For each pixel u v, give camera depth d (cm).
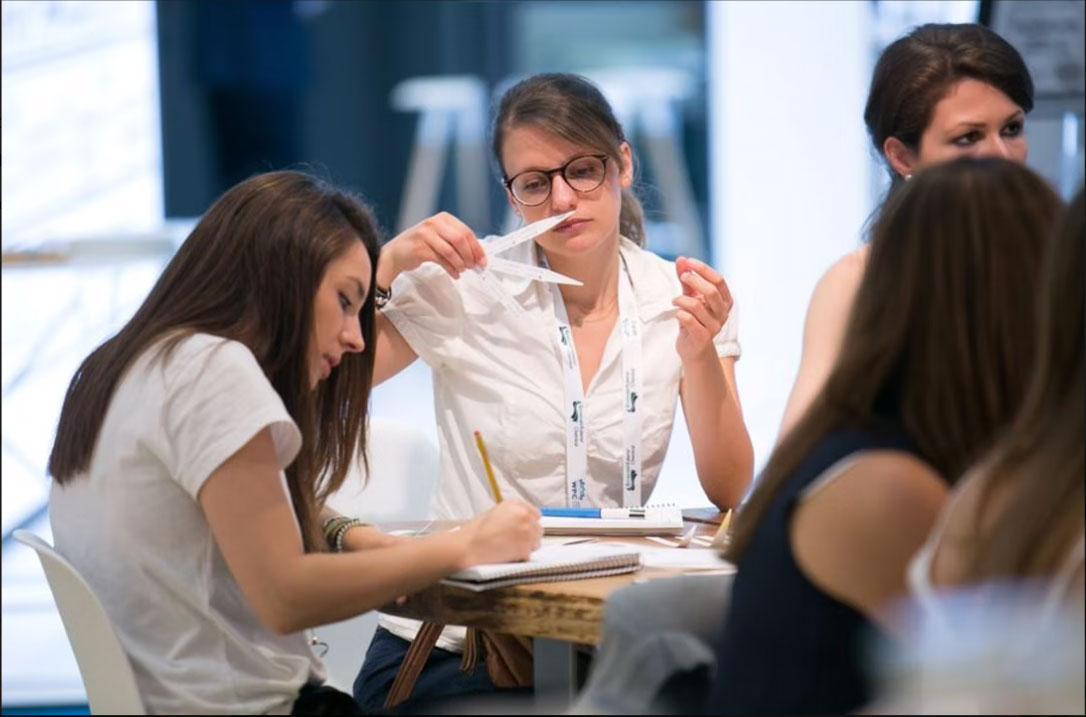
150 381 423
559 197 551
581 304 586
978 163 338
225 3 1527
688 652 363
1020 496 306
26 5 1063
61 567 405
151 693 420
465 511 570
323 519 493
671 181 1541
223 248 441
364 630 611
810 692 330
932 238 330
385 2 1597
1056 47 798
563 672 433
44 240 1052
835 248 1333
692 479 1055
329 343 446
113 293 1055
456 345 573
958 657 310
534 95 560
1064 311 306
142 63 1113
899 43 532
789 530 333
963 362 327
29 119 1070
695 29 1573
